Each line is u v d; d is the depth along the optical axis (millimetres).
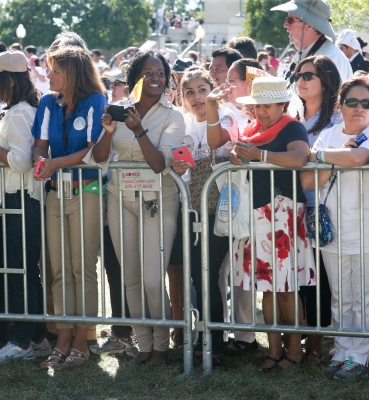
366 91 4125
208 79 4691
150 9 42500
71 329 4648
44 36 41688
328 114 4520
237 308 4859
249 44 6215
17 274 4617
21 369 4453
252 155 4090
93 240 4531
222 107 4637
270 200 4254
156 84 4324
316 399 3979
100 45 41406
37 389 4184
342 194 4199
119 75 7891
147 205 4344
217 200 4465
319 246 4223
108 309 5871
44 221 4504
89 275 4578
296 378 4266
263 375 4344
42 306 4805
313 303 4613
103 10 41094
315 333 4191
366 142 4078
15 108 4445
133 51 11641
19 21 42125
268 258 4285
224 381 4207
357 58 7883
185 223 4262
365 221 4195
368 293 4254
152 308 4457
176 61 6090
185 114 4770
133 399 4039
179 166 4215
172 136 4336
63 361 4562
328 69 4504
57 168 4273
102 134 4301
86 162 4309
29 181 4500
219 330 4457
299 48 5676
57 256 4566
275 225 4254
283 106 4297
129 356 4742
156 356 4523
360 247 4113
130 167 4301
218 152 4582
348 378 4211
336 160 4039
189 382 4207
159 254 4387
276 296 4410
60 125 4430
